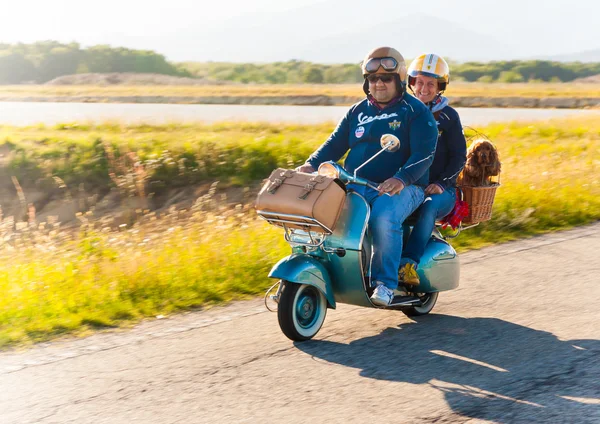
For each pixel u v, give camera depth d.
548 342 5.61
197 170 16.73
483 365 5.13
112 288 7.40
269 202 5.52
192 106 39.62
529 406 4.35
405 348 5.57
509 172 14.69
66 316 6.62
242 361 5.32
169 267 8.12
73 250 9.79
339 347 5.62
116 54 126.94
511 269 8.29
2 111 34.41
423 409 4.34
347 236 5.68
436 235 6.61
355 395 4.59
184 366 5.23
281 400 4.54
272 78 114.69
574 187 13.20
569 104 47.12
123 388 4.80
